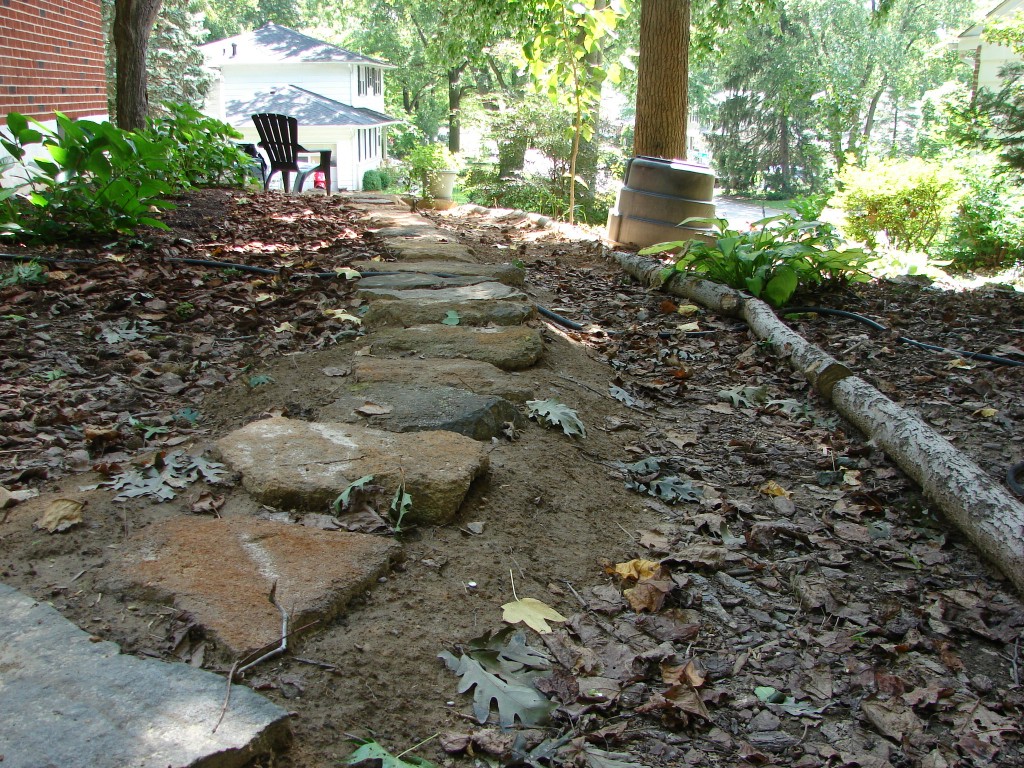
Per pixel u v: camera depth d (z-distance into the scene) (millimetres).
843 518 2852
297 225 6668
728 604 2258
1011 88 11641
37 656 1567
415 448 2541
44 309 3846
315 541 2076
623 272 6504
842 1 35344
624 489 2838
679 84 9000
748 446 3355
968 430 3609
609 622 2090
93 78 12023
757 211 26812
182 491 2285
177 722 1425
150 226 5719
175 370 3260
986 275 10875
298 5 50031
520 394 3219
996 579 2518
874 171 12164
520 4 12172
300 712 1563
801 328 5195
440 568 2121
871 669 2020
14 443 2510
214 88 32562
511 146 17438
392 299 4328
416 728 1622
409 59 41906
